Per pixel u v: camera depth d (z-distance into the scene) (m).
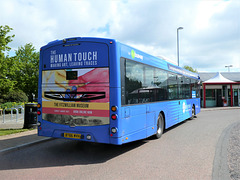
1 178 4.32
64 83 5.78
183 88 11.07
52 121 5.95
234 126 10.79
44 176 4.41
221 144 7.03
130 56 5.87
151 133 7.09
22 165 5.11
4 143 6.95
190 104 12.42
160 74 8.02
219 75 26.31
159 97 7.85
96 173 4.56
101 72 5.34
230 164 5.08
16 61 21.94
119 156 5.81
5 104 19.88
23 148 6.68
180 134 8.76
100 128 5.32
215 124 11.58
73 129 5.62
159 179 4.22
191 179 4.22
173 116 9.43
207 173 4.54
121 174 4.50
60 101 5.83
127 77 5.66
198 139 7.82
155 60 7.59
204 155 5.83
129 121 5.70
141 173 4.55
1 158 5.67
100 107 5.33
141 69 6.49
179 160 5.42
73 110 5.64
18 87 37.16
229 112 19.44
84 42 5.56
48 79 6.03
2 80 19.42
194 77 13.51
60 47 5.88
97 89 5.37
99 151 6.33
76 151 6.36
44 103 6.09
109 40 5.33
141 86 6.44
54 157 5.75
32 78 38.50
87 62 5.50
